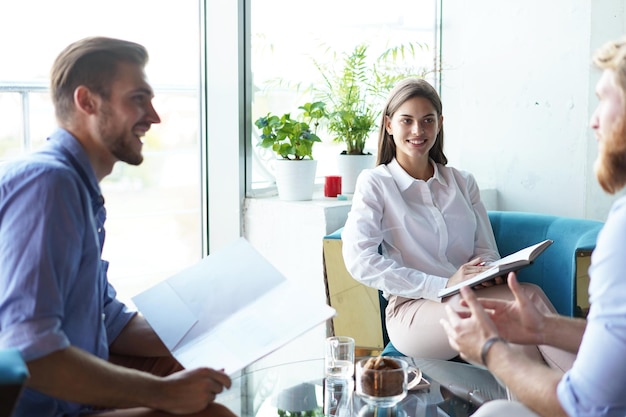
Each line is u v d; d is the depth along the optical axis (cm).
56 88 152
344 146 363
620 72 124
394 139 263
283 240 315
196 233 350
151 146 355
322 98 351
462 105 375
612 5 319
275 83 335
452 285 234
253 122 328
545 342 150
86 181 150
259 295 171
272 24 331
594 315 121
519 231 276
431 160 271
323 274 289
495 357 135
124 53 153
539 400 127
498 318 152
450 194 264
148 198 368
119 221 379
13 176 135
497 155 364
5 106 304
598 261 122
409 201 261
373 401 168
